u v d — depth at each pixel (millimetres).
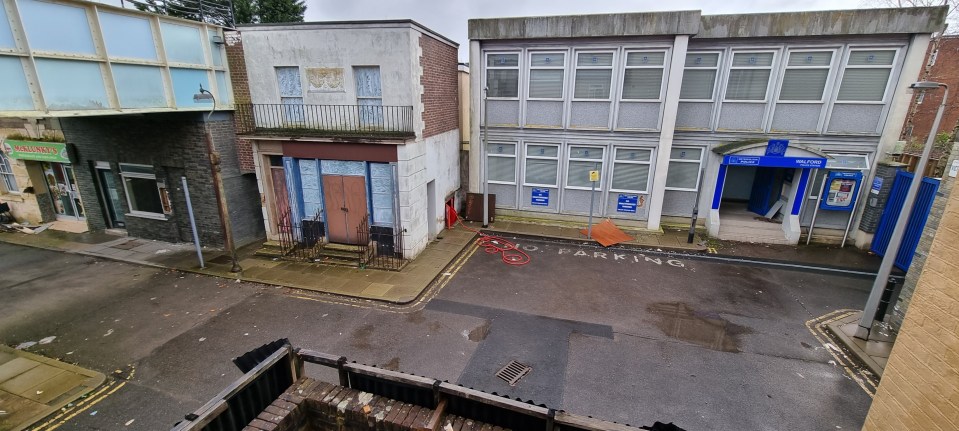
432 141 12961
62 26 7980
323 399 4121
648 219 14609
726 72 13180
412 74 10953
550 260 12406
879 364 7375
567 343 8203
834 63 12281
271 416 3889
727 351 7949
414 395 4117
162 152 12562
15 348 8070
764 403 6625
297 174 12195
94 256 12570
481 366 7504
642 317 9180
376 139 10906
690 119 13922
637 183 14523
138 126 12477
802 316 9227
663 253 12914
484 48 14438
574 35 13273
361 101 11500
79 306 9664
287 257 12203
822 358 7750
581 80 14008
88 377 7195
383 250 12320
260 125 12094
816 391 6898
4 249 13156
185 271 11492
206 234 13102
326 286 10539
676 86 13047
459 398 3914
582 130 14359
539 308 9578
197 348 8070
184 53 10852
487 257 12672
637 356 7797
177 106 10672
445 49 13430
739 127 13609
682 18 12320
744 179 16703
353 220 12211
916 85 6949
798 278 11133
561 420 3539
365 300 9930
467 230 14828
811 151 12391
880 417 3389
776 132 13336
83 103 8523
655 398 6723
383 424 3895
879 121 12438
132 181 13617
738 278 11133
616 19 12797
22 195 15312
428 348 8047
